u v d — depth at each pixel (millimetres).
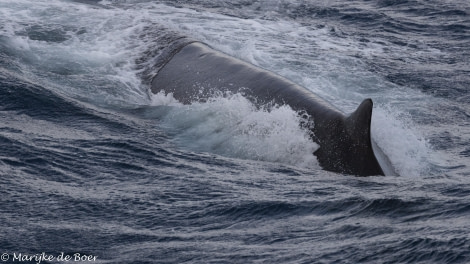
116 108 48906
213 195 33750
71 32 63375
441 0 87750
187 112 47406
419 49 70562
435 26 78188
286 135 41688
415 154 42656
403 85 59562
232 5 81438
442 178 37188
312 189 34406
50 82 52312
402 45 71625
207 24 72375
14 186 34094
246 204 32125
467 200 31094
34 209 31641
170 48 58719
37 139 40594
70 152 39156
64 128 43406
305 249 26594
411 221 28531
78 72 55438
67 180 35531
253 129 43094
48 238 28734
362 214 29969
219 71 51406
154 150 40688
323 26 75938
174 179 36156
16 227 29656
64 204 32344
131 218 31016
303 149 40469
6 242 28219
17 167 36500
